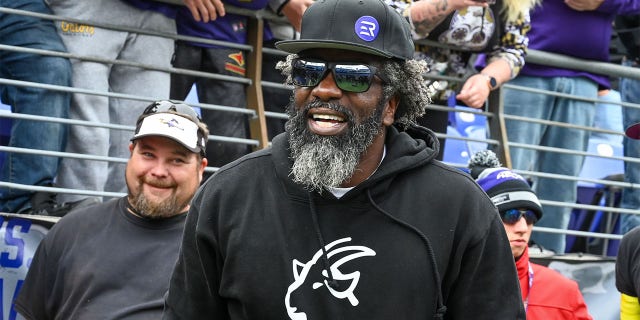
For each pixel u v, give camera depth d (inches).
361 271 108.4
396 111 119.8
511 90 257.1
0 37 198.4
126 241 170.2
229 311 113.7
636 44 291.1
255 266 109.4
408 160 111.7
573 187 261.9
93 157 193.0
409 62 115.4
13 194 196.4
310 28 112.3
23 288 173.2
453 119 316.5
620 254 209.6
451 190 112.7
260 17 220.2
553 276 194.2
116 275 166.7
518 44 234.8
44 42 195.6
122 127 195.9
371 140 111.7
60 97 195.8
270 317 108.9
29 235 189.2
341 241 109.3
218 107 208.8
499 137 241.1
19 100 196.5
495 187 191.3
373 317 107.4
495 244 113.3
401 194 111.9
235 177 114.0
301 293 108.2
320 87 111.0
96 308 163.9
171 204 171.9
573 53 256.7
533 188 263.7
